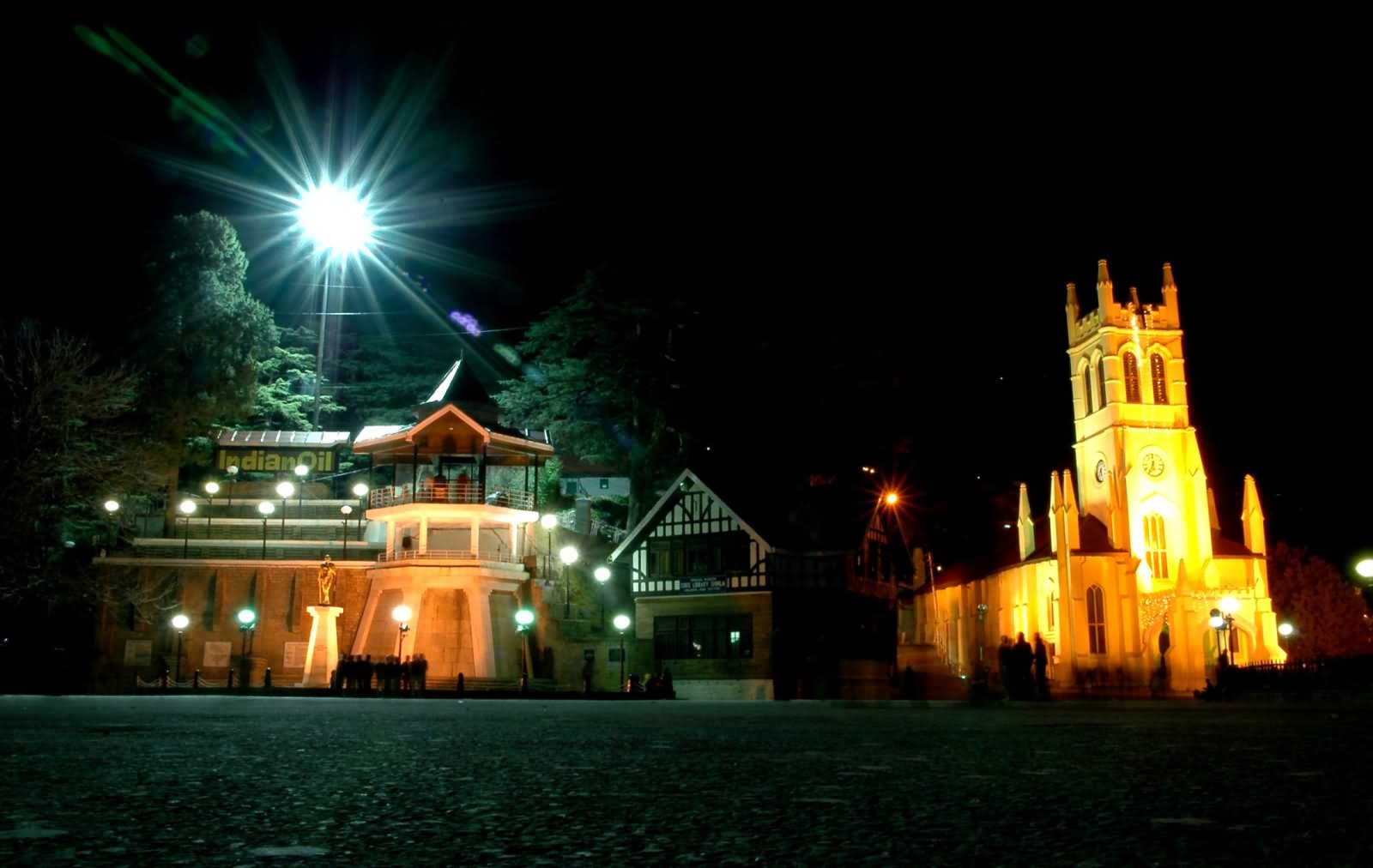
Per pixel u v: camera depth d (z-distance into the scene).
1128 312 84.62
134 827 4.07
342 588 65.75
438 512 63.66
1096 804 4.80
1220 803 4.81
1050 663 79.75
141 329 62.09
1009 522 95.44
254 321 67.44
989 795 5.14
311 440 74.25
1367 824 4.15
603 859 3.49
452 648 64.38
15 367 50.50
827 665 59.69
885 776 6.09
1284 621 77.25
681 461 75.38
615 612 69.94
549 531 70.00
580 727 12.53
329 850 3.62
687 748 8.60
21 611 60.34
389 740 9.44
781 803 4.87
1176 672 77.00
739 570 61.00
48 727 11.69
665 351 74.12
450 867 3.34
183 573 64.19
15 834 3.87
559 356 75.06
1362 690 33.09
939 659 83.75
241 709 19.95
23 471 47.88
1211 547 80.12
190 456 68.44
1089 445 86.00
